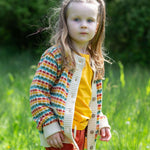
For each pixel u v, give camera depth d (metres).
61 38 2.26
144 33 9.79
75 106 2.32
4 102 4.94
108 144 3.26
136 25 9.70
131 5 9.68
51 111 2.18
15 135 3.63
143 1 9.64
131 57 9.83
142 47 9.88
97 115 2.47
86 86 2.36
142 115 3.86
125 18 9.73
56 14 2.53
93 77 2.41
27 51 10.66
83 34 2.28
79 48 2.38
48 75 2.22
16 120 4.07
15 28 11.48
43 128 2.18
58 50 2.25
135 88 5.23
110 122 3.38
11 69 8.41
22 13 10.20
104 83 4.23
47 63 2.23
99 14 2.48
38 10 9.34
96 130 2.48
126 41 9.90
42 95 2.19
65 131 2.19
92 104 2.45
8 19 11.41
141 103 4.39
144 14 9.59
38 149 3.11
